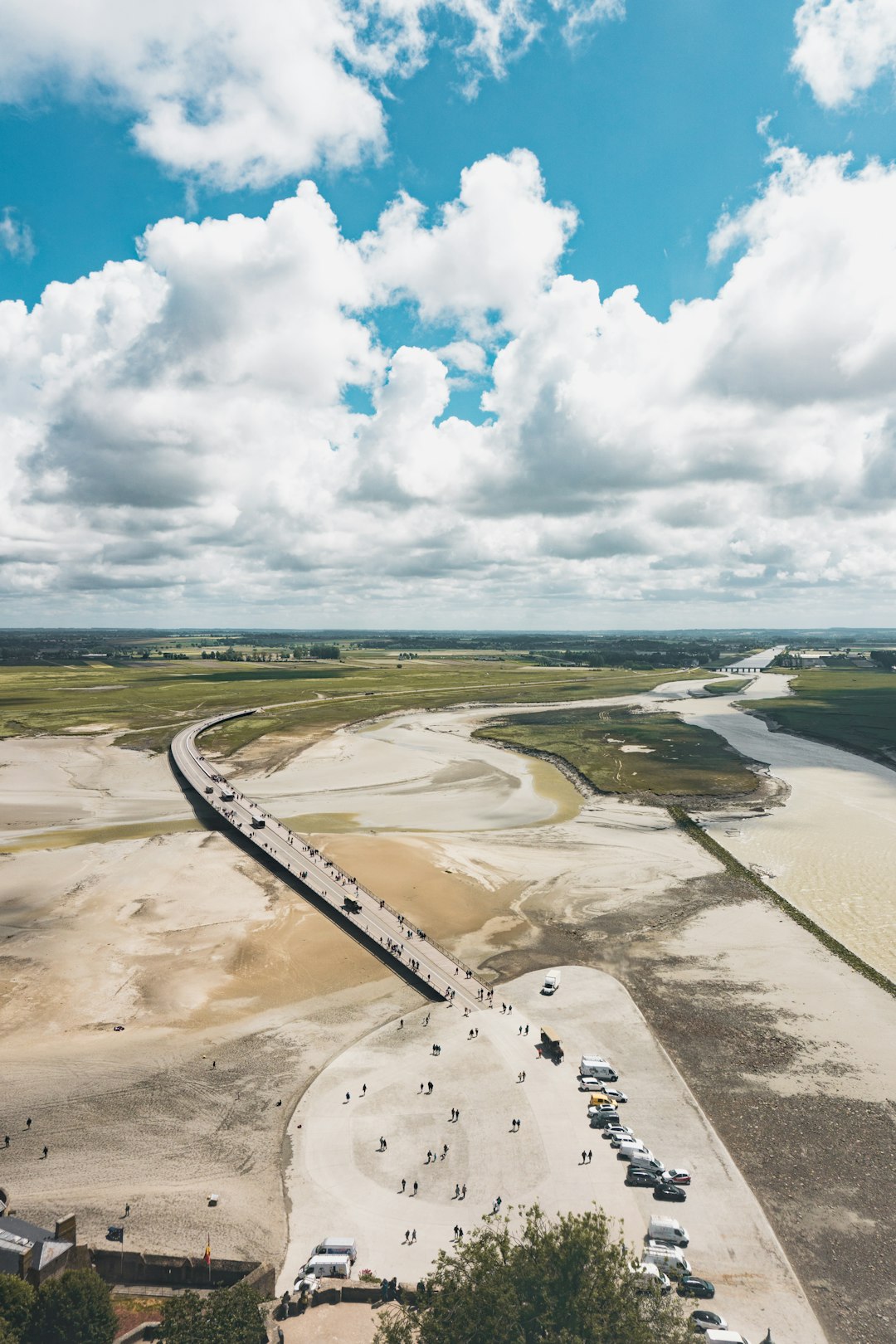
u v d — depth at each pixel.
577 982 97.12
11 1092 72.94
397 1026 85.94
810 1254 55.75
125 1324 48.84
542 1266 44.66
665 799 192.75
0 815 179.00
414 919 116.62
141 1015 87.81
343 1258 53.31
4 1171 62.59
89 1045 81.19
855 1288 52.94
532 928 114.25
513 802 192.12
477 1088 74.44
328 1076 76.25
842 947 107.12
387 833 163.62
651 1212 59.09
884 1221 58.88
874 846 153.88
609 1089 73.94
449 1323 42.53
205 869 138.00
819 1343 48.62
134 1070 76.88
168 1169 63.31
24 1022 86.00
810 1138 67.94
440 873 136.50
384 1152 65.44
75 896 124.62
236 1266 52.69
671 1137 67.69
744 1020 88.00
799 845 155.12
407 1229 57.38
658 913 120.06
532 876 136.50
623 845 154.88
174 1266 53.00
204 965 100.50
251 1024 86.44
